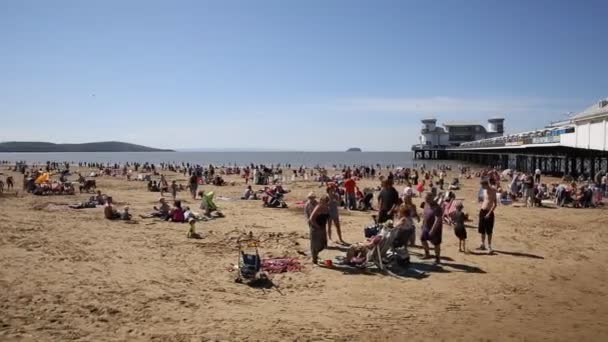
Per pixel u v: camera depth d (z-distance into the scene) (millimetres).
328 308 7547
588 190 22062
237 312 7199
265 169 40406
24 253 10359
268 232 14211
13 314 6547
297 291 8453
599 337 6512
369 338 6309
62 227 14344
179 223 16094
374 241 10023
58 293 7621
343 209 20125
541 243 13219
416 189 31875
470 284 9055
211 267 9961
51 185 26594
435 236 10508
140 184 37531
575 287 9016
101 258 10297
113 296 7648
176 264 10102
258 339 6105
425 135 124125
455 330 6691
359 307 7625
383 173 54812
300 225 15812
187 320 6738
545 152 50781
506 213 19750
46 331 6027
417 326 6824
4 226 13992
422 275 9625
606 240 13766
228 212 19328
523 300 8164
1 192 26734
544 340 6379
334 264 10227
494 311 7570
